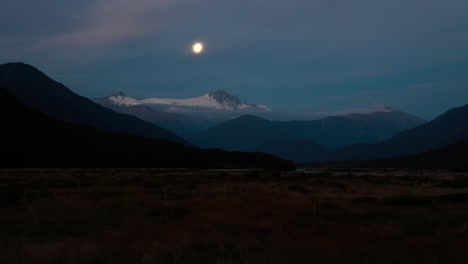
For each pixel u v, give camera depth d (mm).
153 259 11023
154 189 34562
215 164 137500
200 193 31359
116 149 132500
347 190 35906
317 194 30906
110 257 11422
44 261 11008
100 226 17531
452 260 10891
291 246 12164
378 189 37562
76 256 11211
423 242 12680
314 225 16438
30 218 19328
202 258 11602
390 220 18062
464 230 14633
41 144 117250
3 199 24141
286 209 21156
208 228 15664
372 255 11078
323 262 10641
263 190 32688
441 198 26781
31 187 33906
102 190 32219
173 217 19344
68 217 19875
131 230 15539
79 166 108625
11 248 12102
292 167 161125
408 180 57062
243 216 18953
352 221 18156
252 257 10828
